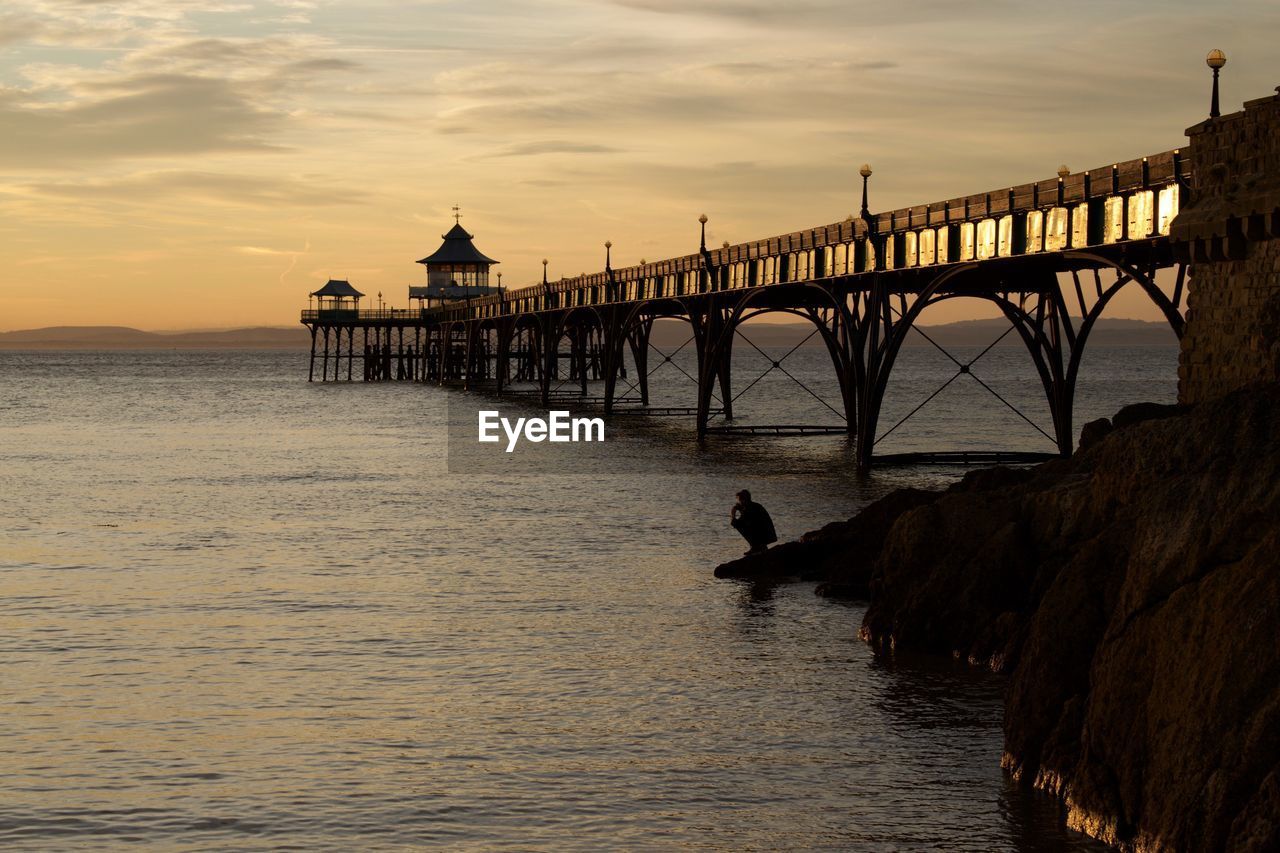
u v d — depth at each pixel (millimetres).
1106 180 31297
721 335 63031
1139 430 18422
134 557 30562
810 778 15727
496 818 14617
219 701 18781
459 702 18734
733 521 29609
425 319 149500
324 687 19484
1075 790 14188
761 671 20203
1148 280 29469
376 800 15109
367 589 26578
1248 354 20500
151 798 15156
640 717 18016
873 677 19766
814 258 50406
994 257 37188
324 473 49750
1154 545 14469
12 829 14336
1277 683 12125
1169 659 13383
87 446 62656
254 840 14055
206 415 87938
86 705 18609
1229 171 21516
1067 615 15852
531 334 139625
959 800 14969
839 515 36188
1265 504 13664
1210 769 12273
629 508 38562
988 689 19047
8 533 34312
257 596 25906
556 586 26781
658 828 14328
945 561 21438
